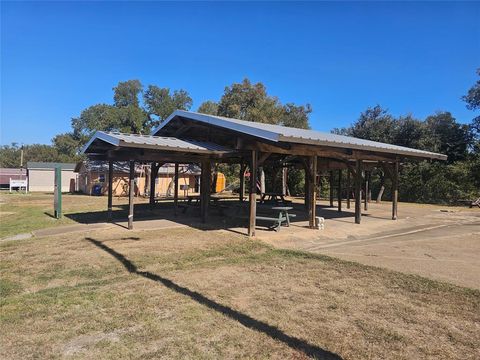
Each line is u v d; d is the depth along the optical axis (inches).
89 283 225.9
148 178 1299.2
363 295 202.5
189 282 225.6
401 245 362.3
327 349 140.4
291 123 1588.3
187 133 552.7
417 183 991.6
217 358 133.3
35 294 203.6
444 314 175.8
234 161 624.7
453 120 1127.6
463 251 330.3
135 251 313.7
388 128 1162.0
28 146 3499.0
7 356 134.4
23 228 450.0
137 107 2356.1
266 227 458.6
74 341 146.3
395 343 145.5
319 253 316.2
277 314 174.4
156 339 147.9
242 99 1599.4
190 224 478.0
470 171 936.3
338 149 480.1
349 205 773.9
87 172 1396.4
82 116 2731.3
